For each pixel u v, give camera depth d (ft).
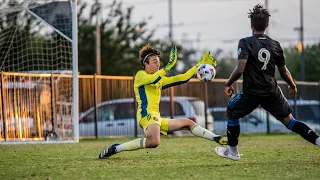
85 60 299.38
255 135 173.58
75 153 84.53
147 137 70.13
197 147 95.30
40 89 124.06
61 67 136.46
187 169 60.44
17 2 120.88
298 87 196.95
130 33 302.45
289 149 87.25
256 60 61.26
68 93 129.90
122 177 55.42
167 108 163.22
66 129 128.36
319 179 52.70
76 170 61.31
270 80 61.82
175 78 70.13
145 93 69.82
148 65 70.59
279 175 55.16
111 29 301.43
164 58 296.71
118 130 157.28
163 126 70.44
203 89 168.35
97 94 154.61
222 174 56.18
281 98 62.95
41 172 60.39
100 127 154.51
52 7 120.06
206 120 167.12
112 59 296.30
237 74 60.75
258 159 70.79
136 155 78.43
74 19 118.32
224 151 65.36
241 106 62.34
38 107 123.44
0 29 131.23
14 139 119.24
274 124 185.57
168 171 59.00
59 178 55.77
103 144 111.75
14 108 119.96
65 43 139.44
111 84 156.76
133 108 159.12
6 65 141.69
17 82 121.19
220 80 172.86
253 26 62.28
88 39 299.79
